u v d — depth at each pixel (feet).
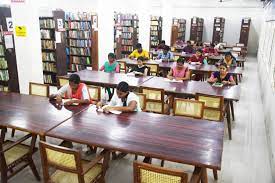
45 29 24.26
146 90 13.98
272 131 13.16
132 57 25.88
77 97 12.03
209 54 31.81
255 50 54.90
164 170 6.11
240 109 20.26
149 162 7.73
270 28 24.32
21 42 18.65
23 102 11.58
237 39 55.72
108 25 26.63
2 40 19.29
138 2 35.29
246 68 38.29
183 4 52.13
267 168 11.94
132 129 8.89
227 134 15.34
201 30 57.16
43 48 24.63
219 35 54.39
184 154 7.28
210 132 8.81
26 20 18.15
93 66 28.58
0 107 10.85
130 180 10.36
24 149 9.75
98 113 10.35
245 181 10.81
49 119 9.63
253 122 17.53
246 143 14.33
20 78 19.44
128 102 10.81
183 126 9.27
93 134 8.44
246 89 26.40
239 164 12.12
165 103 14.76
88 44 28.35
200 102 11.17
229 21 55.52
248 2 47.06
